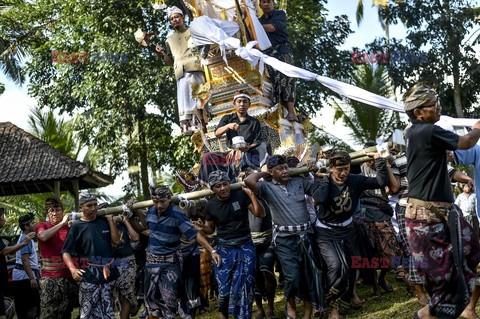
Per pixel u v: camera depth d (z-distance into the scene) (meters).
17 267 8.36
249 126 7.25
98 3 17.31
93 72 17.94
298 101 17.72
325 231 5.69
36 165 15.27
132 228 6.70
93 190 23.72
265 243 6.19
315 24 17.67
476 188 4.56
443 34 18.50
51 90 21.92
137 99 17.30
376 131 20.91
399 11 18.28
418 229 3.94
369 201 6.73
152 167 20.52
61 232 6.61
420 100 3.96
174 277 5.95
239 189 5.84
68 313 6.67
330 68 18.03
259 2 8.76
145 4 17.09
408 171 4.05
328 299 5.65
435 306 3.95
